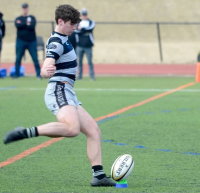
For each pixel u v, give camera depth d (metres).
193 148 23.88
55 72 17.11
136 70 70.19
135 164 20.91
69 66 17.11
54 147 24.08
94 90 47.12
